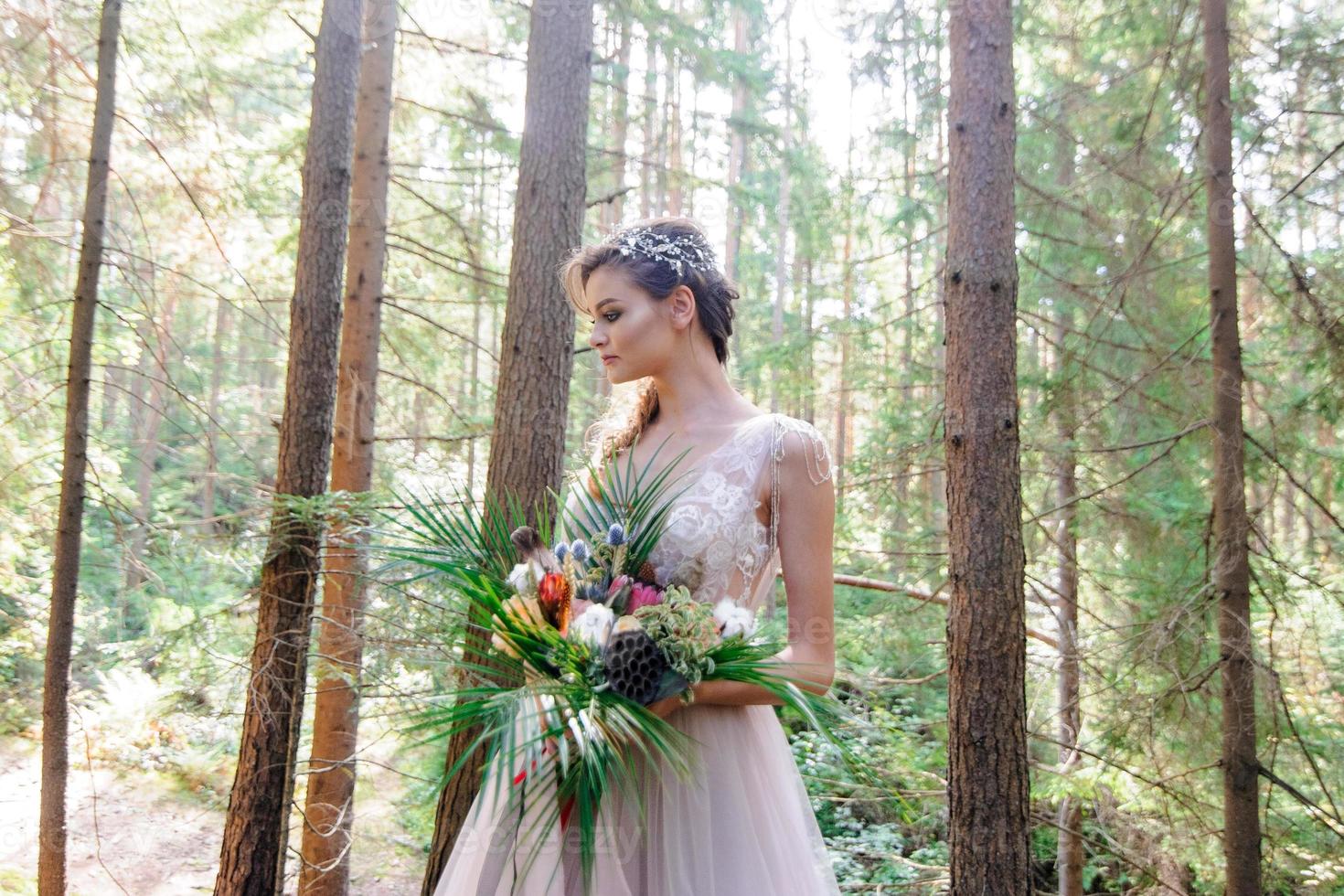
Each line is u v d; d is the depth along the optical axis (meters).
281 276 7.65
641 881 1.61
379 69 6.50
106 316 7.52
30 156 6.47
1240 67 5.45
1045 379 6.34
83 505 5.57
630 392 2.02
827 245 10.62
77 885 7.51
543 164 4.02
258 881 4.85
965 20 3.80
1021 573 3.66
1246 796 5.20
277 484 5.07
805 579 1.68
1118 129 6.00
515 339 3.97
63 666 5.46
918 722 6.66
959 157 3.78
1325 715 6.32
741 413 1.82
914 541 6.64
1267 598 5.45
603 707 1.42
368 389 6.43
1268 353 6.32
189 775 9.20
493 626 1.55
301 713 4.94
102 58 5.51
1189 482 6.08
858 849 6.36
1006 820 3.54
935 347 8.31
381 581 2.09
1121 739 5.52
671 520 1.66
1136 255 5.99
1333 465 5.69
